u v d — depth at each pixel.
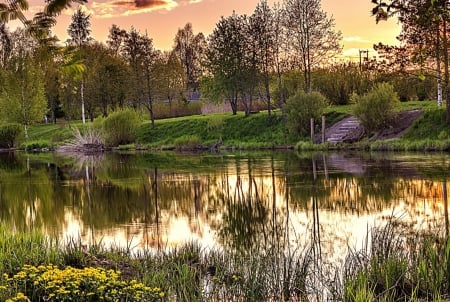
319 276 8.97
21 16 4.69
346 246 11.49
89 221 15.52
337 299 7.77
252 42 50.62
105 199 19.80
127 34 61.97
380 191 18.75
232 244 12.14
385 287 8.05
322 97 44.00
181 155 42.31
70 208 17.98
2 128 63.16
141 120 58.41
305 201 17.78
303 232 13.23
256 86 53.78
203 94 61.22
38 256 9.80
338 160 30.47
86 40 61.25
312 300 7.92
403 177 21.73
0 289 7.34
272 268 9.06
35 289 7.54
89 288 7.26
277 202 17.91
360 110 38.50
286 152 39.44
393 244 9.90
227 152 43.50
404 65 12.15
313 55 47.56
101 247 11.37
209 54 55.41
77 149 55.50
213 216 15.94
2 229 11.66
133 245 12.20
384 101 37.59
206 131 52.94
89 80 63.47
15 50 63.19
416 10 7.15
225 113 60.28
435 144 32.28
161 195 20.38
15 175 30.12
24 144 62.16
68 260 9.92
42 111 65.62
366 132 39.03
